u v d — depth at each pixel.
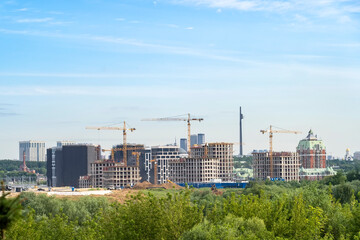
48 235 121.38
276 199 158.75
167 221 125.12
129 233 121.38
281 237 127.06
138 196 131.38
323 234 144.75
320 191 169.75
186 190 135.12
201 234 117.12
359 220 139.50
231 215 132.12
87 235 119.94
